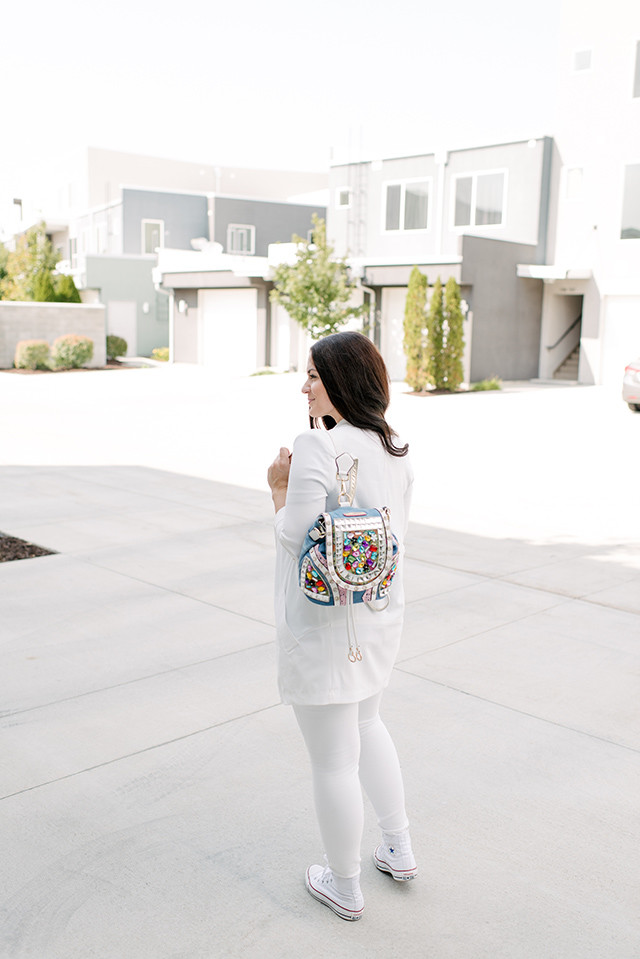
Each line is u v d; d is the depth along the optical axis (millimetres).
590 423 14875
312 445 2275
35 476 9562
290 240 37156
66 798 3066
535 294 24188
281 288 23062
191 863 2707
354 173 27750
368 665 2385
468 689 4055
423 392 20312
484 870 2705
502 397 19391
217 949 2332
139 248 35281
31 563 6105
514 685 4109
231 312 27828
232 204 35656
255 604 5266
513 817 2994
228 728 3613
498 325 23094
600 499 8781
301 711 2404
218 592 5496
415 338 20219
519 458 11250
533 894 2590
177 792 3117
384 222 27234
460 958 2318
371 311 24578
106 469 10125
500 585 5762
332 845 2434
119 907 2494
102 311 28328
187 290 29406
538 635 4809
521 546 6848
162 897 2543
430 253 26219
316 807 2449
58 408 16562
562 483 9617
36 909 2475
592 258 23359
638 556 6586
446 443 12461
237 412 16297
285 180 45031
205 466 10461
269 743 3488
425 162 25984
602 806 3076
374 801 2625
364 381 2395
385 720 3707
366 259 23766
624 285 22625
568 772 3305
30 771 3248
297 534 2271
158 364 29734
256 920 2455
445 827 2930
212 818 2957
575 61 23156
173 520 7539
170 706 3816
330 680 2330
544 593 5602
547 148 23719
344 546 2211
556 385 23047
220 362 28531
